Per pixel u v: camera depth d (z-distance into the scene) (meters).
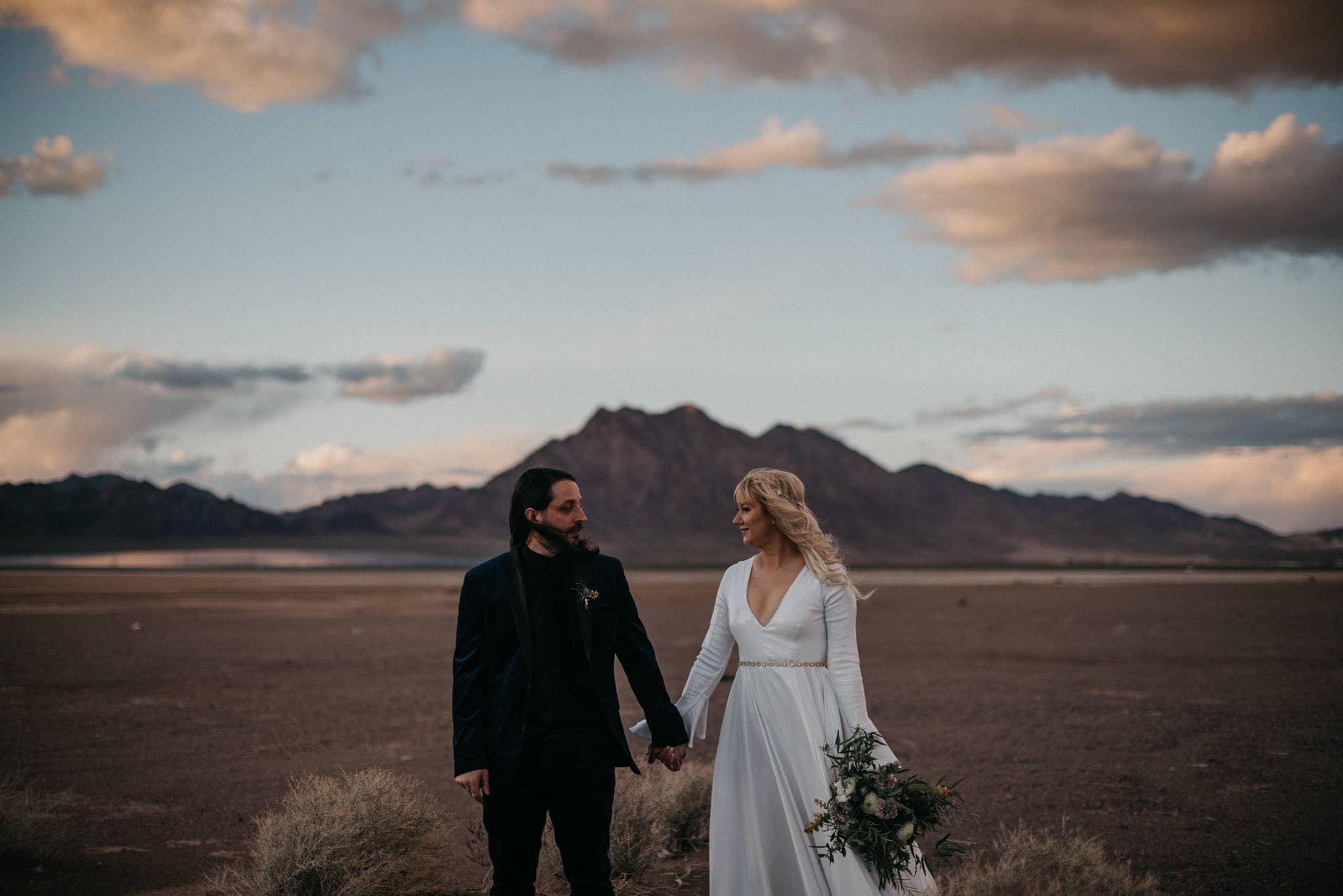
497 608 3.76
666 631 28.75
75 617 34.03
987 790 8.23
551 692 3.71
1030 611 41.66
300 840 4.88
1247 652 22.27
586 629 3.77
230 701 14.41
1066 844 5.88
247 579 98.94
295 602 47.19
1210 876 5.77
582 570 3.84
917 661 20.41
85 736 11.30
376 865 4.83
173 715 12.98
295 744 10.72
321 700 14.48
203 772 9.13
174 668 18.95
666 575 133.00
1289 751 10.16
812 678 4.03
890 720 12.47
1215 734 11.28
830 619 4.05
